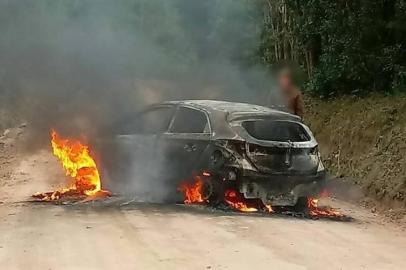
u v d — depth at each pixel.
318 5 16.56
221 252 6.89
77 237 7.48
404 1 14.57
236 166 9.49
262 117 9.90
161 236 7.61
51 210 9.34
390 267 6.48
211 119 9.98
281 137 9.97
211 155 9.77
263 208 9.84
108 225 8.21
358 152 13.42
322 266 6.43
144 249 6.94
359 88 16.47
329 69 16.62
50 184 12.51
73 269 6.12
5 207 9.73
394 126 12.92
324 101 17.31
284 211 9.90
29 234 7.63
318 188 10.00
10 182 13.00
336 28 16.08
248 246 7.21
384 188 11.09
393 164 11.59
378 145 12.87
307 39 18.00
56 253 6.72
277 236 7.83
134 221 8.52
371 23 15.45
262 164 9.59
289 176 9.70
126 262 6.39
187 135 10.16
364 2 15.35
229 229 8.16
